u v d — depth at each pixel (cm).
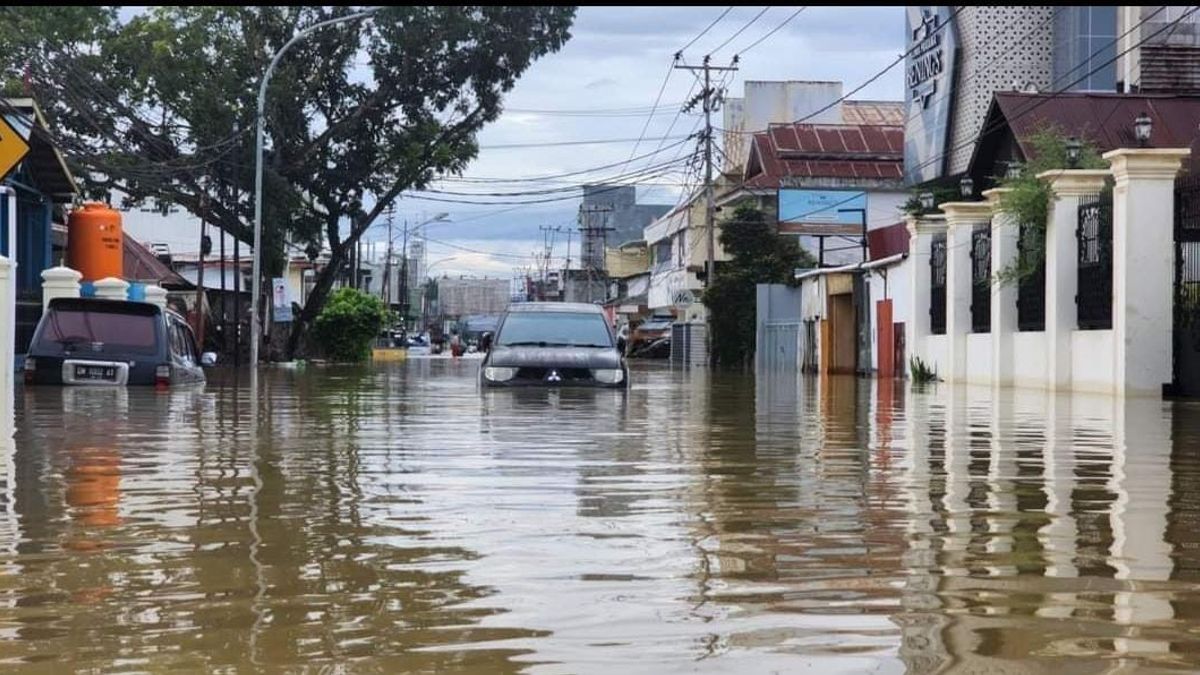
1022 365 2273
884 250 3547
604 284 10081
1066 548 509
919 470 795
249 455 862
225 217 3831
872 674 328
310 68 3994
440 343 8406
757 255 4872
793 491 685
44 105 3047
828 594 422
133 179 3350
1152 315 1819
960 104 4003
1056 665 336
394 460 833
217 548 504
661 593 423
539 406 1463
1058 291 2072
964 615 392
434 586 434
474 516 589
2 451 887
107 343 1842
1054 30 3884
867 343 3550
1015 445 986
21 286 2630
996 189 2303
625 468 795
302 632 371
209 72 3775
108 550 499
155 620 385
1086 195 2064
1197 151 2858
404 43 3888
